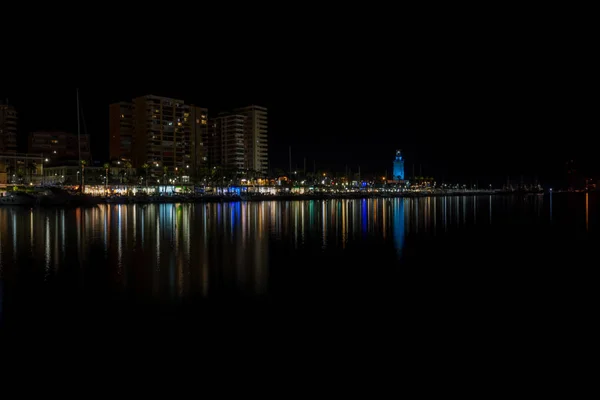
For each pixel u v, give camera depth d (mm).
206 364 10203
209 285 17406
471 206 89312
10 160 135000
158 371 9867
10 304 14750
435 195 197625
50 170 135875
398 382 9414
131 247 28172
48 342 11438
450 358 10586
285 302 15070
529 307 14695
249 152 190625
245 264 22047
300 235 35156
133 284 17578
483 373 9828
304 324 12828
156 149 157750
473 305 14859
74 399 8734
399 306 14734
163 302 14977
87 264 21953
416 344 11414
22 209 74312
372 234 35875
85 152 163625
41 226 42500
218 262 22578
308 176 193750
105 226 42656
